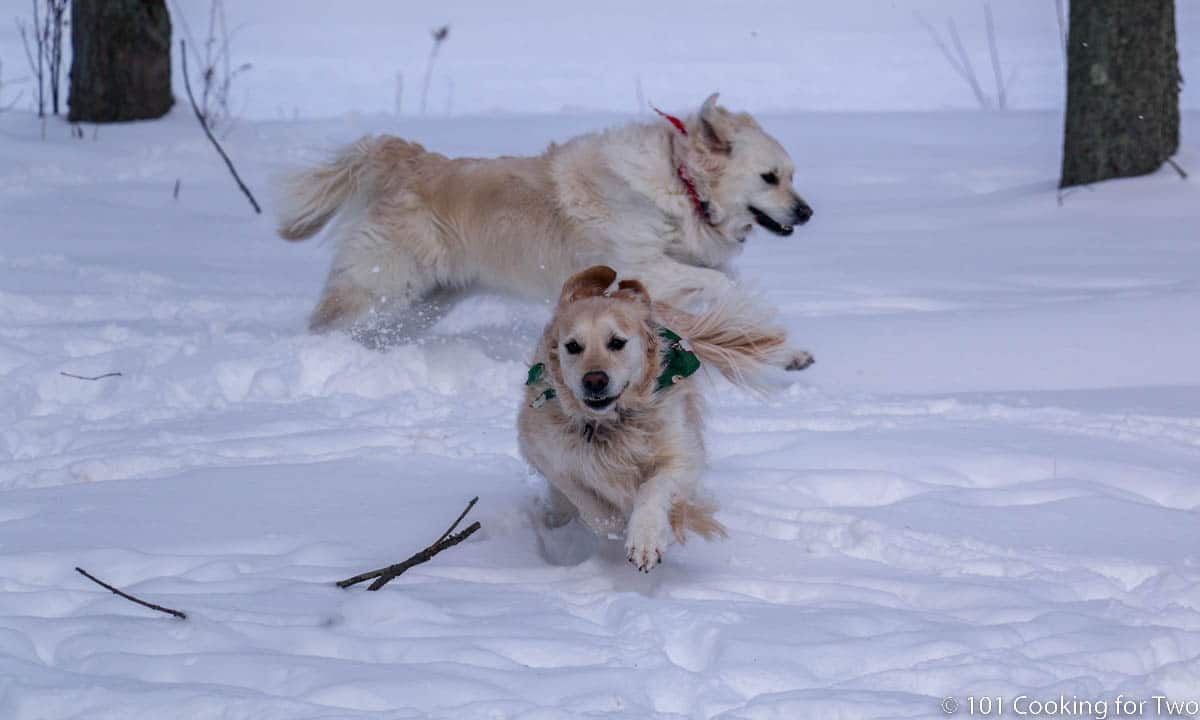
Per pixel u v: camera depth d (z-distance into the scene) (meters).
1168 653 4.50
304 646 4.48
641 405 5.43
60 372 8.46
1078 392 8.22
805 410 7.91
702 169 9.49
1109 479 6.61
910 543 5.66
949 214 14.67
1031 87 29.72
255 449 7.09
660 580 5.36
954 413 7.79
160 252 12.95
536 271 9.73
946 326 9.64
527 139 19.09
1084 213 14.13
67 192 15.52
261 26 41.25
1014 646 4.52
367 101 27.11
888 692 4.12
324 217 10.46
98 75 19.42
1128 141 15.23
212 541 5.62
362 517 6.00
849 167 18.09
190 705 3.95
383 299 9.84
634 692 4.16
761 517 5.95
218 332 9.66
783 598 5.14
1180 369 8.66
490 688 4.13
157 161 17.48
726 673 4.26
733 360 6.71
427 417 7.84
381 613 4.78
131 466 6.73
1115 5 14.96
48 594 4.91
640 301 5.52
